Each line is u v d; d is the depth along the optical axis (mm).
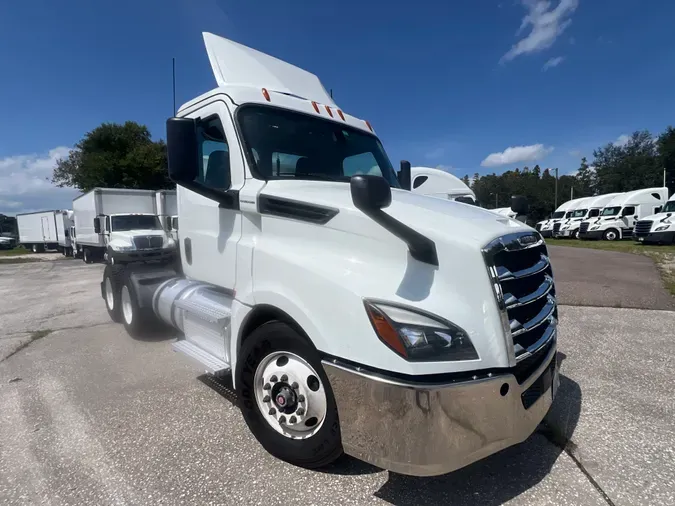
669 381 4090
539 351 2531
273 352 2734
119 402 3777
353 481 2588
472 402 2098
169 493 2516
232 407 3645
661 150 58656
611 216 31094
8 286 13055
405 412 2066
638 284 9336
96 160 42844
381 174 4055
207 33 3801
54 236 29516
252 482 2600
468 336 2148
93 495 2512
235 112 3307
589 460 2799
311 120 3711
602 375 4258
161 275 5512
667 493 2467
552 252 18906
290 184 3049
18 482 2656
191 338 4004
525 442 3020
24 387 4180
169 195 16500
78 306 8703
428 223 2385
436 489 2512
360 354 2189
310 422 2607
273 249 2816
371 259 2391
